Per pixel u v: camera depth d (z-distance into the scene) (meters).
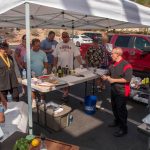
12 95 6.06
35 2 3.40
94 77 6.33
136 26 6.66
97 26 8.03
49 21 7.81
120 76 4.96
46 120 5.61
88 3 3.79
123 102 5.09
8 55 6.02
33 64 6.47
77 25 8.31
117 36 11.25
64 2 3.50
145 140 5.17
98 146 4.91
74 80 5.73
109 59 7.66
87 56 7.93
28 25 3.68
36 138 3.03
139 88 7.64
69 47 7.17
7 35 30.44
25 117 4.20
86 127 5.75
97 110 6.80
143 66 10.21
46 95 8.06
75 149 2.95
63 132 5.48
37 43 6.51
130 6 4.52
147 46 10.19
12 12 6.02
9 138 3.13
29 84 3.91
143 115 6.58
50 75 6.30
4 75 5.77
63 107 5.88
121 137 5.30
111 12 4.17
